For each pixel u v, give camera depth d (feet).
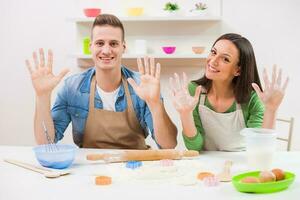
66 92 7.07
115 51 6.72
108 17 6.81
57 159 5.28
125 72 7.20
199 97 6.65
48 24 11.26
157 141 6.55
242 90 6.46
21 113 11.64
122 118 7.01
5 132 11.76
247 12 10.72
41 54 6.28
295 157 6.04
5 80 11.59
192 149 6.31
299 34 10.71
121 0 10.91
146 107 6.92
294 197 4.24
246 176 4.76
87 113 7.04
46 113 6.48
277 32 10.75
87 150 6.53
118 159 5.62
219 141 6.68
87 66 11.14
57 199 4.18
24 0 11.27
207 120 6.61
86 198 4.20
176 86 6.06
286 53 10.78
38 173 5.16
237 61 6.32
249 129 5.49
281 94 5.91
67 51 11.27
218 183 4.67
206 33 10.75
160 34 10.84
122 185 4.62
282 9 10.68
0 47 11.48
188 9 10.75
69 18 10.63
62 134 7.22
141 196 4.25
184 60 10.84
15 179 4.89
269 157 5.13
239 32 10.78
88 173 5.12
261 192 4.35
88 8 10.63
